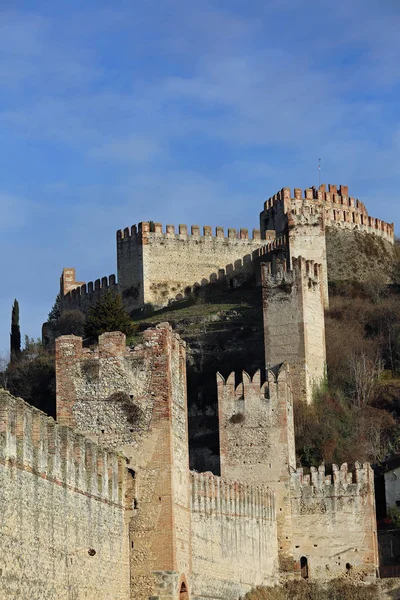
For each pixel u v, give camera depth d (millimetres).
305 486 152125
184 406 104625
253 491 137375
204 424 198000
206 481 116688
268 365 197500
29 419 76438
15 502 73375
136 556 97438
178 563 99062
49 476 79625
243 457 153125
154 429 99312
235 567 125750
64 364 101688
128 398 100125
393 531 172000
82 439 87062
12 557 72500
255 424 153500
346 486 151625
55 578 79688
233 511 126500
